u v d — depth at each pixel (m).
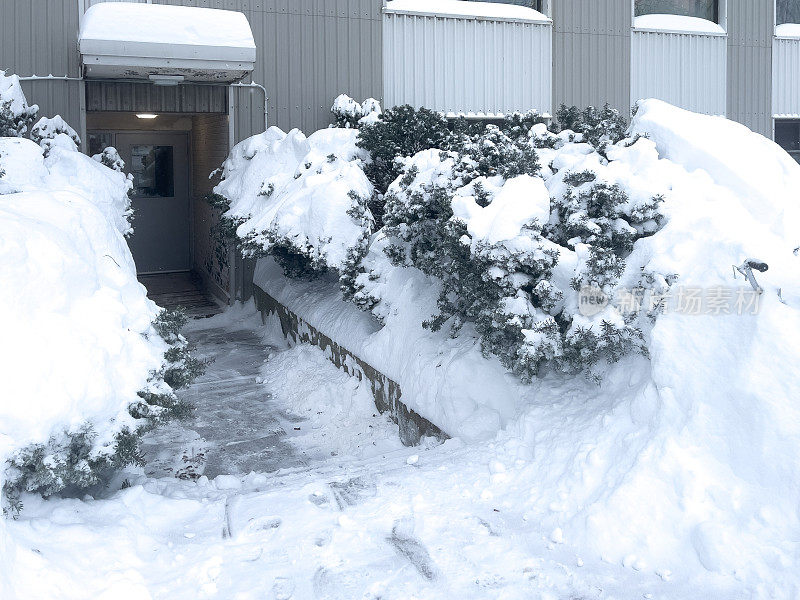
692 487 4.26
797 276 4.92
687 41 14.73
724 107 15.04
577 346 5.37
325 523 4.64
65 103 11.41
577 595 3.83
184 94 12.10
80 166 9.20
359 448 7.00
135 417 4.70
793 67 15.44
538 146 7.49
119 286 5.36
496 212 5.85
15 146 8.70
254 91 12.32
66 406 4.29
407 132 9.65
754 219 5.83
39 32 11.20
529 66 13.82
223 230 10.91
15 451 4.09
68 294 4.71
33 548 4.03
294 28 12.39
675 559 4.04
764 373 4.43
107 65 9.98
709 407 4.54
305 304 10.06
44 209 5.24
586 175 5.90
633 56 14.45
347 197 8.27
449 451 5.81
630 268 5.53
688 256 5.28
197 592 3.94
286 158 10.66
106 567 4.10
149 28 9.97
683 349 4.84
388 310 7.82
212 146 13.38
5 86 9.73
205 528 4.68
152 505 4.89
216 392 8.81
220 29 10.35
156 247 15.73
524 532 4.44
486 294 5.96
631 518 4.26
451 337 6.80
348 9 12.67
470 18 13.34
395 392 7.20
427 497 4.95
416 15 13.04
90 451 4.43
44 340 4.38
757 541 3.92
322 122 12.67
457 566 4.12
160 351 5.25
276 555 4.29
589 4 14.12
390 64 12.98
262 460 6.89
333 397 8.11
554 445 5.12
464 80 13.42
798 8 15.53
